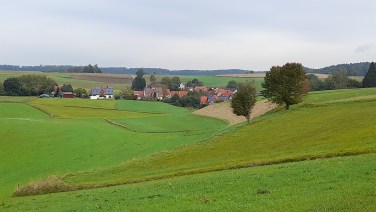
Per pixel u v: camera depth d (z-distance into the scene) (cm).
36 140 9400
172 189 3491
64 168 7106
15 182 6350
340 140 5256
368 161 3519
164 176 4747
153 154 7088
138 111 18675
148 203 2917
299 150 5100
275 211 2262
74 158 7881
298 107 10206
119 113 17300
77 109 17888
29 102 19200
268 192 2798
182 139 9444
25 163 7656
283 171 3606
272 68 10662
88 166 7119
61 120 13962
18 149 8644
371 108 7931
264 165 4519
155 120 14912
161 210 2616
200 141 8000
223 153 6112
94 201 3475
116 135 10194
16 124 11144
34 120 12294
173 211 2539
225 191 3039
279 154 5056
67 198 3988
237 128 9006
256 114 13100
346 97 11262
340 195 2430
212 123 14150
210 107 17612
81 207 3241
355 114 7475
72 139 9544
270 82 10600
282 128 7644
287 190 2792
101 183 4825
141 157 7075
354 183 2722
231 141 7281
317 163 3828
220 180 3600
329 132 6138
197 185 3503
